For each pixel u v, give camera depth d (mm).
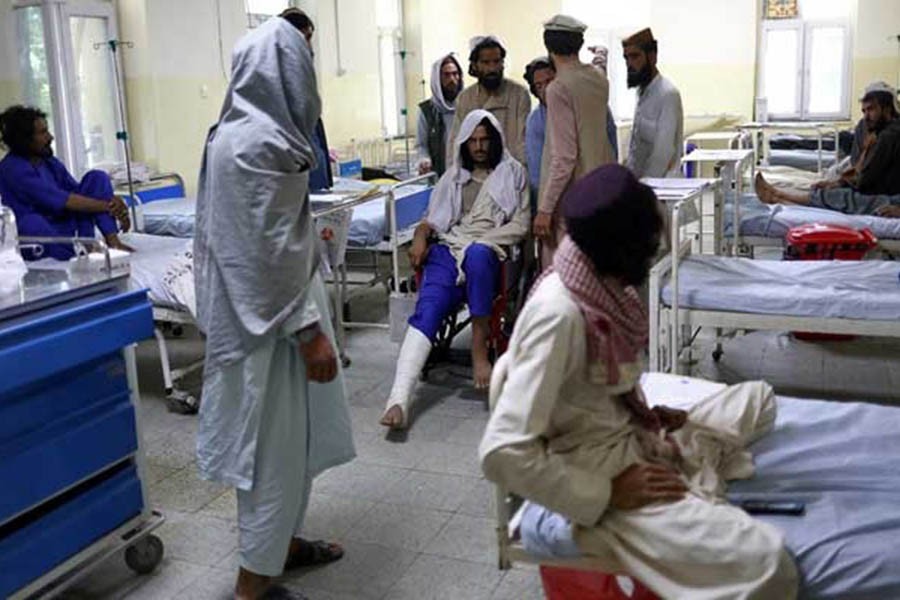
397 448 3240
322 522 2711
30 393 2037
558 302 1536
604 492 1589
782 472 1924
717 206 4273
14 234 2285
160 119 5715
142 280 3559
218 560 2521
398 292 4203
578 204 1555
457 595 2312
